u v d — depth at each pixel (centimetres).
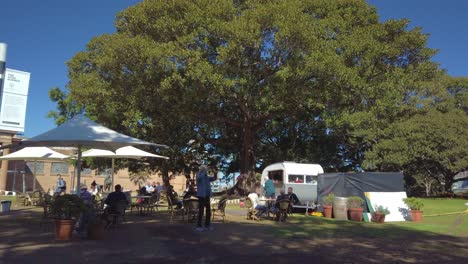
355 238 1137
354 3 2856
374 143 3650
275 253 870
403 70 2938
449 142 3419
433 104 3759
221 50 2033
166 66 2128
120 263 742
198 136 3388
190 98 2294
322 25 2430
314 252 894
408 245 1031
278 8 2078
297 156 3659
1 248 858
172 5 2234
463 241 1123
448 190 4372
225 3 2191
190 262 762
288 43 2091
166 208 2109
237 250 894
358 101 2820
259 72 2300
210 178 1293
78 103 2819
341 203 1734
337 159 3975
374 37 2805
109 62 2233
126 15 2428
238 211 1998
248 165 2977
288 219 1623
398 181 1831
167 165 3466
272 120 3353
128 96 2542
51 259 755
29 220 1405
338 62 2225
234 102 2595
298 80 2223
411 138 3397
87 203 1077
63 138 1088
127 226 1275
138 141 1194
